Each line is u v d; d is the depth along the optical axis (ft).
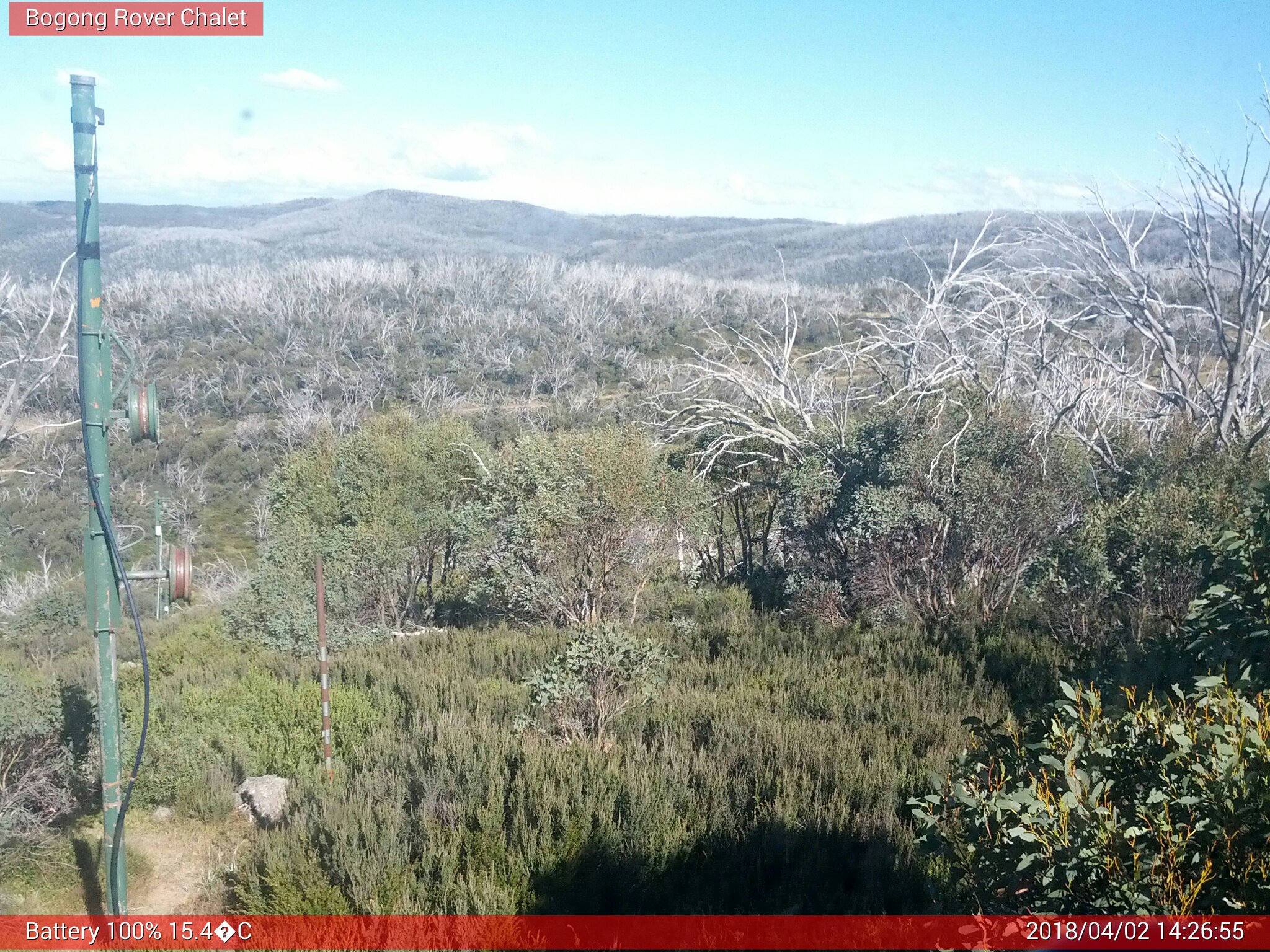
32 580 86.02
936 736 25.50
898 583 44.80
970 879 12.07
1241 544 15.07
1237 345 45.24
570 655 27.22
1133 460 45.52
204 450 146.20
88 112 15.52
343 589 48.88
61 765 22.09
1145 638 28.86
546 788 20.18
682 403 58.90
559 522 47.55
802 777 21.93
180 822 23.65
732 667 36.32
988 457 43.98
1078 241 51.98
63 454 128.77
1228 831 10.05
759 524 58.65
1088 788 10.93
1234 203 44.93
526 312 236.63
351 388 169.78
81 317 15.72
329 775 23.07
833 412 56.59
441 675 34.99
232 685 33.32
